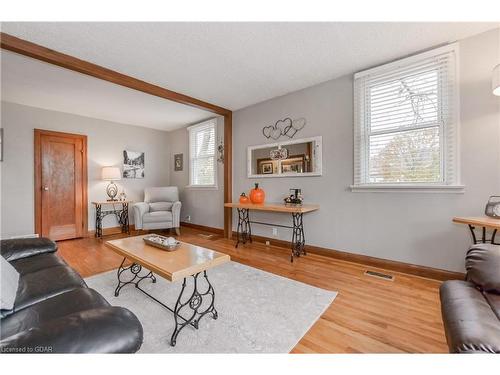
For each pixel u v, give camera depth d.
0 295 1.09
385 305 1.93
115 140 5.03
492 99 2.09
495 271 1.17
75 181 4.46
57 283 1.41
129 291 2.20
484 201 2.13
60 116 4.30
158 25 1.98
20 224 3.88
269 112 3.76
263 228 3.90
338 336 1.55
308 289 2.22
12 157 3.81
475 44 2.15
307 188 3.34
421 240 2.46
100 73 2.66
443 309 1.11
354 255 2.92
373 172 2.75
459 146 2.22
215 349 1.44
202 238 4.31
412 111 2.50
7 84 3.15
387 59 2.57
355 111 2.84
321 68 2.77
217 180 4.71
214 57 2.50
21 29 2.00
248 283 2.37
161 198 5.07
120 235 4.68
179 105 4.04
